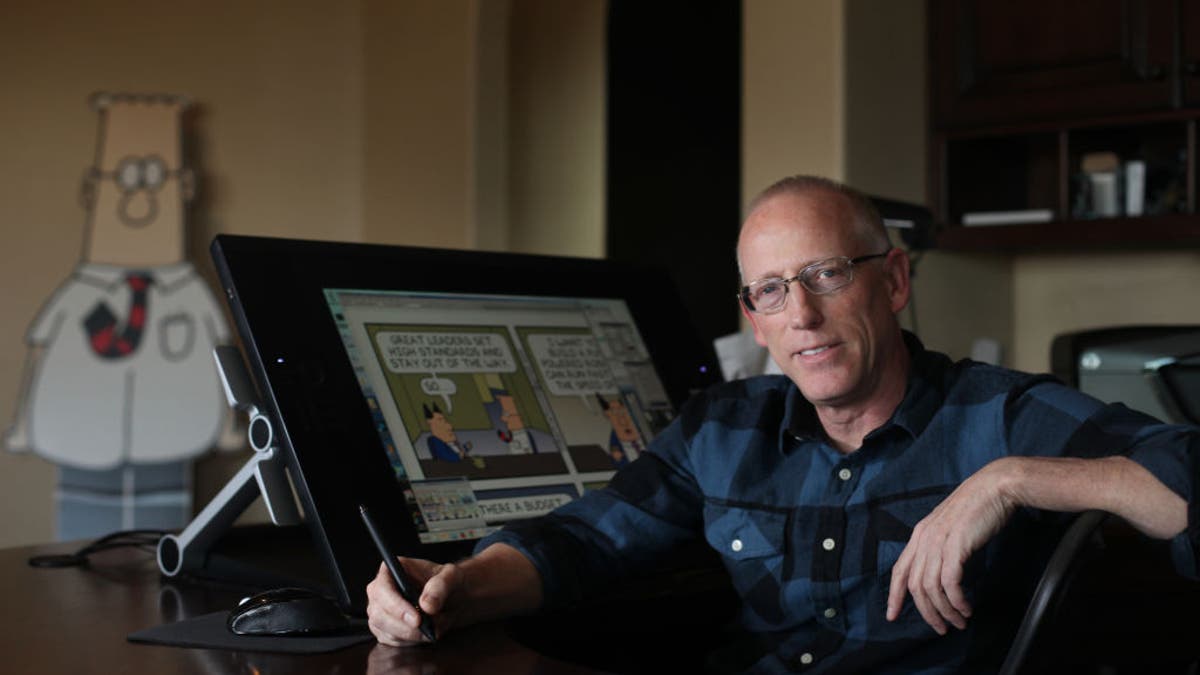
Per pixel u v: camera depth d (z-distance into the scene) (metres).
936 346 3.73
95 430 4.47
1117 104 3.45
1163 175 3.61
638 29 4.89
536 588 1.34
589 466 1.63
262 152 4.82
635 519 1.50
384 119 4.87
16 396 4.51
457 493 1.47
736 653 1.47
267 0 4.85
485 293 1.68
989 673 1.34
